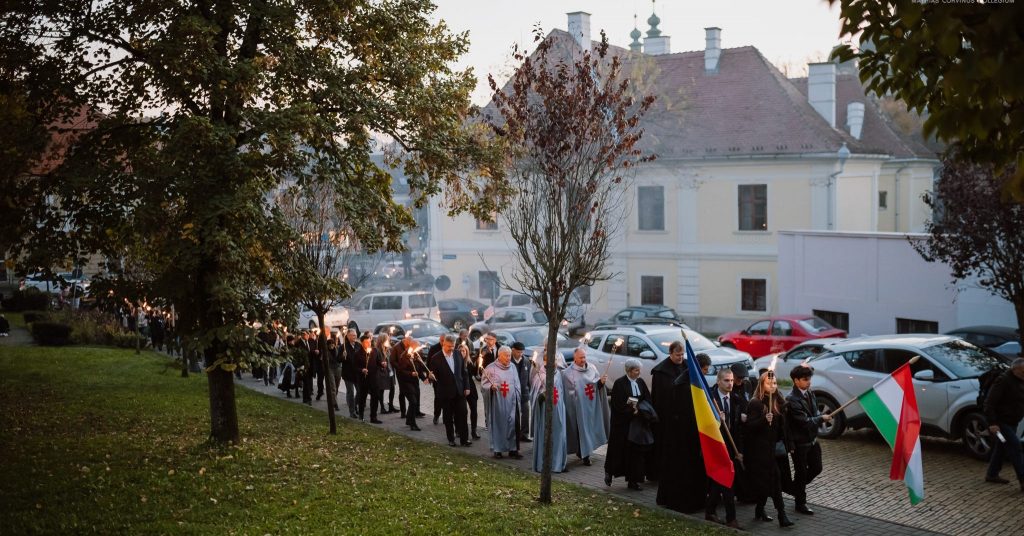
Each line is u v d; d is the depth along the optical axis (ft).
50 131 40.96
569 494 38.06
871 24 18.98
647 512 35.55
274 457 41.27
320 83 43.34
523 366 53.83
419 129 46.85
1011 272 60.29
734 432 37.27
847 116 153.07
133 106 41.50
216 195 37.14
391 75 46.26
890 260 93.04
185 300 40.93
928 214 166.71
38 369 74.79
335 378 69.00
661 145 136.56
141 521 30.17
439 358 52.06
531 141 46.16
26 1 40.14
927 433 47.52
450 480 38.32
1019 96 12.65
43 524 29.01
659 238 138.82
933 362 47.73
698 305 136.77
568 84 58.08
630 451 40.57
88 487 33.96
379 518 31.53
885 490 39.93
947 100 18.04
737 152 131.34
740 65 145.18
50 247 39.86
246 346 40.37
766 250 131.03
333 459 41.98
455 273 159.12
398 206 48.03
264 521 30.78
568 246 35.68
